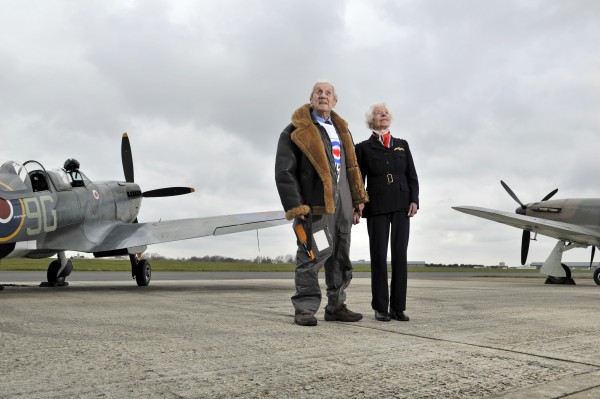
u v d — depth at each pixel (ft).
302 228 11.21
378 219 12.34
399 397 5.33
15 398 5.07
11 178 22.31
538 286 35.04
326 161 11.21
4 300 16.92
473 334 9.70
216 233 26.48
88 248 26.43
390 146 12.77
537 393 5.49
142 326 10.27
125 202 31.96
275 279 43.93
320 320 12.01
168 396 5.22
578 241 40.57
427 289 26.53
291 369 6.49
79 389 5.41
